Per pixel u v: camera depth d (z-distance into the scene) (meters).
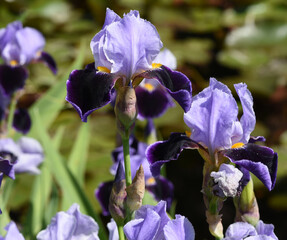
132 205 1.05
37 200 1.42
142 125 1.71
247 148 1.06
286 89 2.55
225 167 1.05
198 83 2.52
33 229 1.38
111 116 2.31
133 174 1.25
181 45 2.69
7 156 1.40
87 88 1.03
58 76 2.43
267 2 2.97
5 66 1.70
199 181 2.39
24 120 1.56
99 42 1.06
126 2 2.89
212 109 1.05
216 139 1.06
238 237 1.00
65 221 1.03
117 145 1.38
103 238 1.27
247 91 1.05
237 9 2.99
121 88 1.05
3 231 1.29
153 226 0.99
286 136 2.40
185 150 2.35
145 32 1.04
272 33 2.79
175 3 2.96
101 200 1.33
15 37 1.70
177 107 2.26
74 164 1.51
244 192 1.10
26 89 2.22
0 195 1.33
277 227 2.28
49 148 1.38
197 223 2.30
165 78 1.05
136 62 1.05
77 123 2.16
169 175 2.40
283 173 2.09
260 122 2.51
